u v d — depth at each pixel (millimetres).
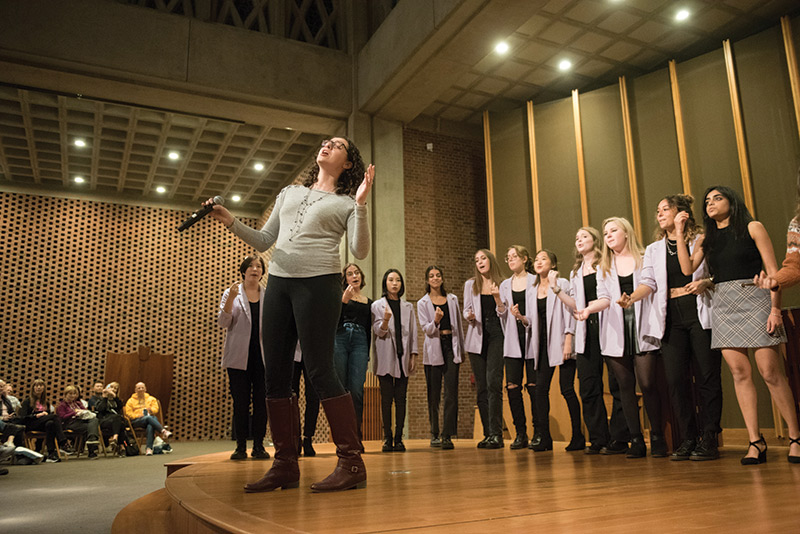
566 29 7699
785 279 2600
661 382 3869
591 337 3840
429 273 4984
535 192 8898
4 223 10508
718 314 3000
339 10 9211
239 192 11719
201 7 8164
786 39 7020
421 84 8102
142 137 9250
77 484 4680
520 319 4316
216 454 4547
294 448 2264
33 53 7039
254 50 8266
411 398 8422
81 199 11070
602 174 8469
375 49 8383
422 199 9352
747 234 2980
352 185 2484
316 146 9812
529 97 9383
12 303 10320
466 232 9594
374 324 4680
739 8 7359
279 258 2240
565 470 2766
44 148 9453
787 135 6973
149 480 4965
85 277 10906
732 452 3551
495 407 4578
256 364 4094
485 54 7539
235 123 8805
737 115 7340
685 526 1324
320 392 2201
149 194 11531
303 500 1895
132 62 7504
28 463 6801
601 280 3678
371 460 3627
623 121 8391
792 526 1296
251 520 1489
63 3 7277
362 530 1354
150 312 11242
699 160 7672
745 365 2939
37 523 2898
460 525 1405
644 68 8672
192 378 11336
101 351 10789
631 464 2994
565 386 4117
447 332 4855
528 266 4727
